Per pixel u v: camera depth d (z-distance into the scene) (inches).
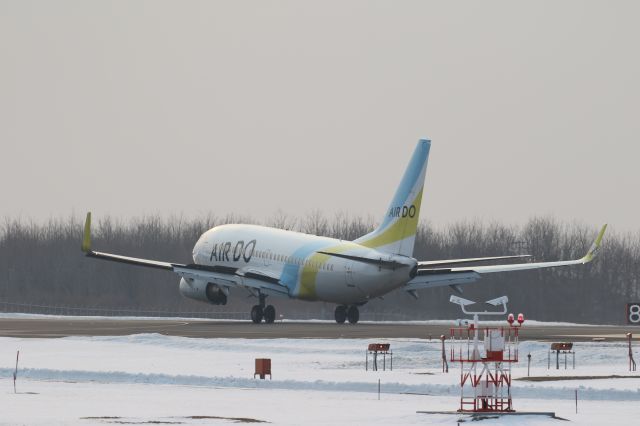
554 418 5000.0
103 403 5757.9
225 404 5733.3
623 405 5723.4
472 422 4891.7
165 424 4926.2
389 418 5113.2
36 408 5531.5
